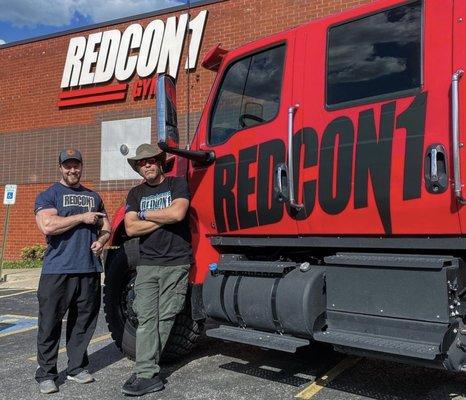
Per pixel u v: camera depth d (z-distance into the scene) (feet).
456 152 10.09
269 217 13.28
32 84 46.44
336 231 12.09
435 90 10.69
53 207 14.32
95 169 42.73
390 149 11.16
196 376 15.19
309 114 12.63
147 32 40.34
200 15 38.11
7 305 28.63
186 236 14.35
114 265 16.66
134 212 14.37
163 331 14.15
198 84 37.52
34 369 16.47
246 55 14.58
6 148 47.57
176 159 16.01
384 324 11.19
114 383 14.84
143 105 40.75
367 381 14.39
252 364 16.20
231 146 14.24
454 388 13.66
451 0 10.77
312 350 17.53
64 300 14.30
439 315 10.39
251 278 13.52
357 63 12.10
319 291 12.34
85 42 43.39
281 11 35.55
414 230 10.92
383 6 11.89
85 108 43.55
